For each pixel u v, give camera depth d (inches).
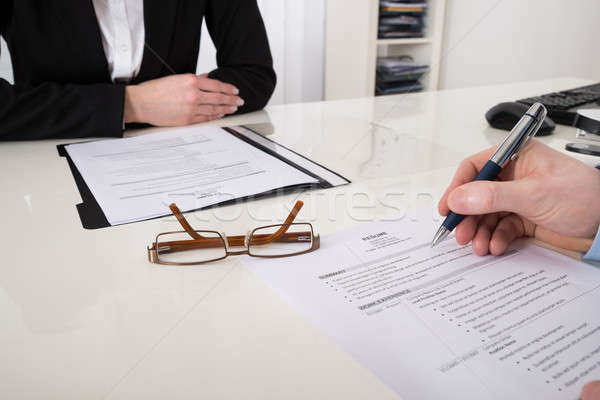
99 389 10.6
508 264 16.0
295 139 30.8
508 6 89.7
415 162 26.6
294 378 10.9
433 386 10.6
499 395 10.3
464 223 17.3
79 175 24.1
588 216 16.1
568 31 80.8
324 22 98.7
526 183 16.2
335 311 13.4
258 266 15.9
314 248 17.1
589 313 13.3
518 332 12.4
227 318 13.1
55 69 37.0
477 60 98.3
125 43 38.6
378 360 11.4
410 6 97.0
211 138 30.5
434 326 12.7
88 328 12.6
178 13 41.3
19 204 20.6
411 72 100.3
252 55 41.5
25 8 34.7
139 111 32.4
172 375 11.0
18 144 29.7
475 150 28.7
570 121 33.6
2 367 11.2
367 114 38.6
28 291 14.3
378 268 15.8
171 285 14.7
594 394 9.9
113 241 17.5
